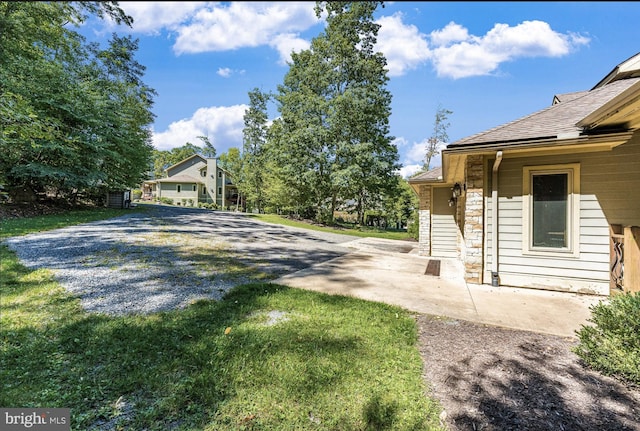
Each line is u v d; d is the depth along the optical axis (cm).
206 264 623
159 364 250
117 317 341
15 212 1094
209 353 266
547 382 237
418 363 261
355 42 1928
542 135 479
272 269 637
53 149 1123
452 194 963
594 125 434
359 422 191
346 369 247
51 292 407
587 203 496
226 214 2005
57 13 525
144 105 1811
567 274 505
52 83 1120
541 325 356
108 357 259
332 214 2183
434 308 412
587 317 383
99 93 1381
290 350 276
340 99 1825
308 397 212
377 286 526
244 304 399
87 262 561
